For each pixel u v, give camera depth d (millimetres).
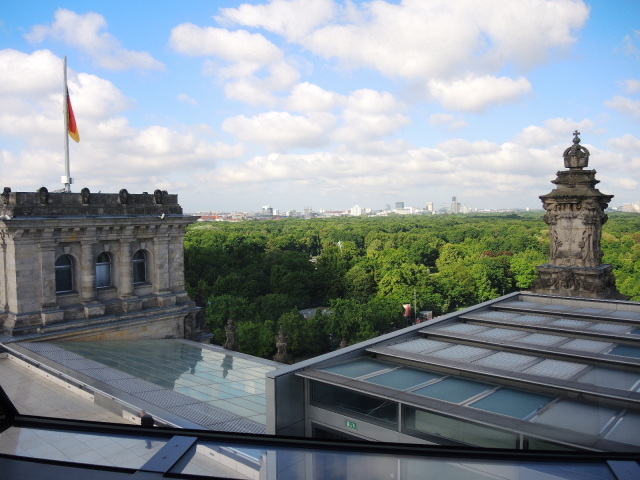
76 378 43000
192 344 62312
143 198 66125
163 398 38938
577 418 20469
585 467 6918
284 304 120188
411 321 131000
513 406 21672
